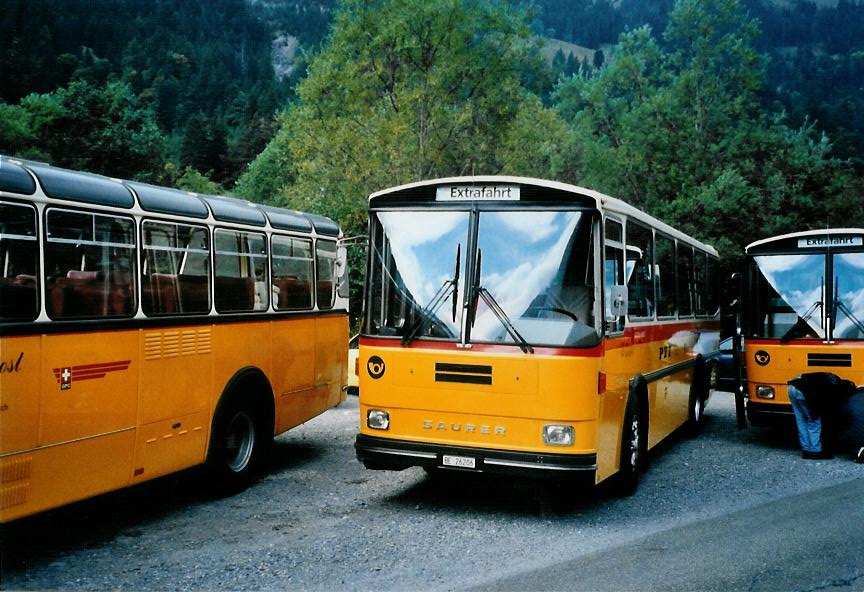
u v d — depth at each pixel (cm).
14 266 552
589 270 721
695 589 551
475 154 3006
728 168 3612
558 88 5350
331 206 2969
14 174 562
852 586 559
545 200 741
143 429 686
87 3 17575
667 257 1073
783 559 619
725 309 1602
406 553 635
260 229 898
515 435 710
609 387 750
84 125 3784
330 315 1077
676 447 1170
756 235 3531
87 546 646
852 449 1116
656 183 4147
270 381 907
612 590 548
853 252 1100
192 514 752
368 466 767
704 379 1345
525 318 720
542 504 802
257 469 880
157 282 712
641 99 4497
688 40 4272
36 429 565
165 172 4138
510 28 2947
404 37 2805
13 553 625
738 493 859
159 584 557
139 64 17362
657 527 719
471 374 724
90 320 621
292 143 3162
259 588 552
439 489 859
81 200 621
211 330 791
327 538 675
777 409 1115
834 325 1088
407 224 775
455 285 745
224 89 16950
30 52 7888
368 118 2980
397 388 750
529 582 564
